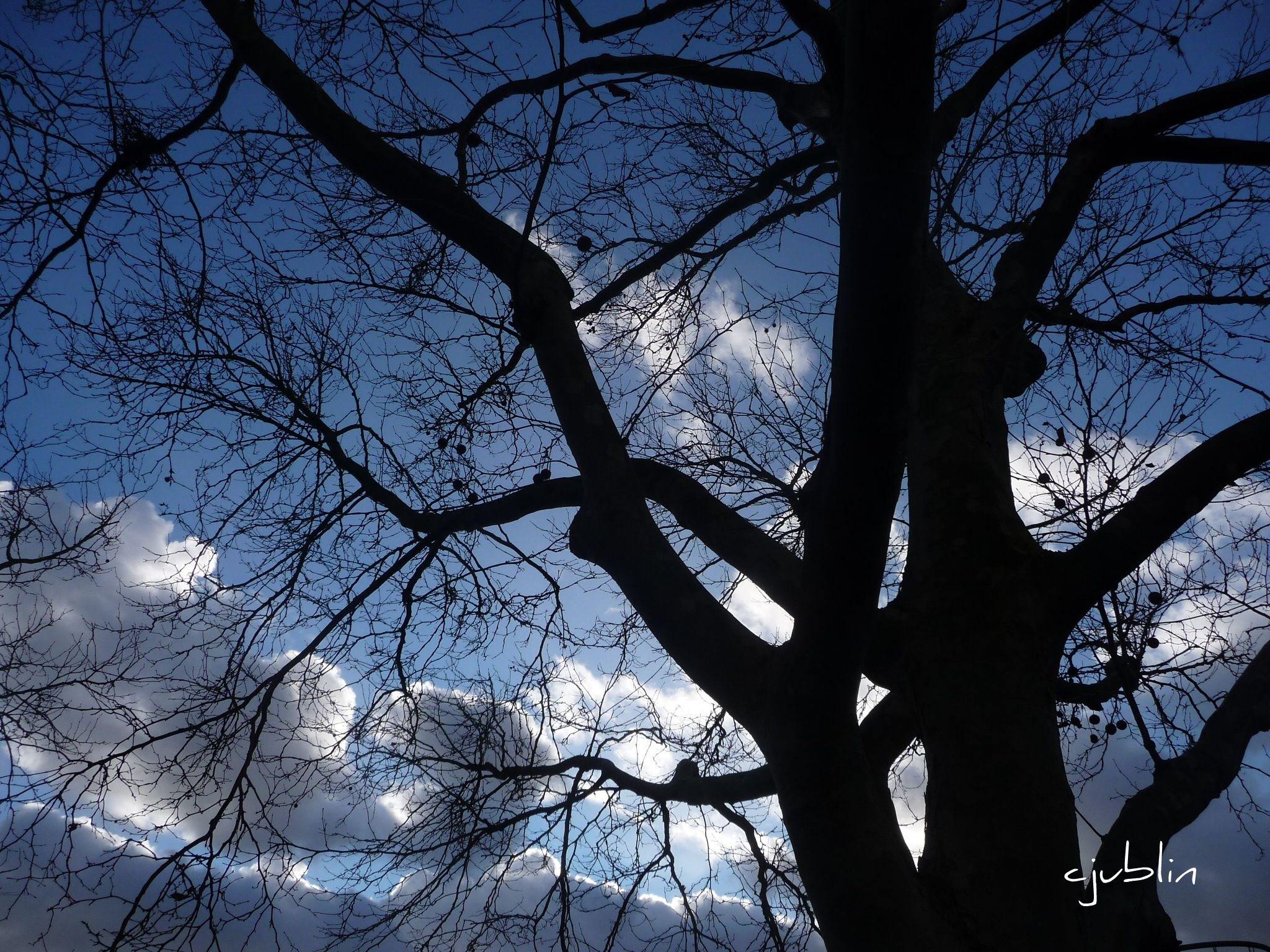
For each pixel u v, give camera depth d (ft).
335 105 15.01
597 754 18.44
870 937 9.16
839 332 7.88
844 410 7.92
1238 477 11.60
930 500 12.93
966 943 9.53
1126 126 15.76
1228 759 12.67
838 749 9.34
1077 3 15.02
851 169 7.36
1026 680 11.08
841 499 8.24
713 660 10.66
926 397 14.03
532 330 14.25
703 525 13.98
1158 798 12.16
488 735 17.30
